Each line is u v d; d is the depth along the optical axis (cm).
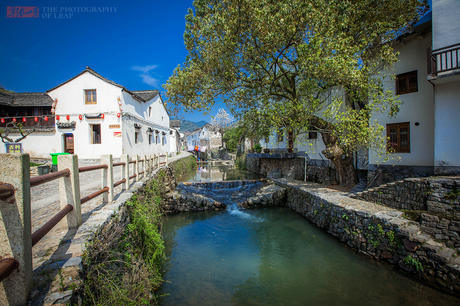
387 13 895
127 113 1598
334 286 535
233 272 600
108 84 1548
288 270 610
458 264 474
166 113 2681
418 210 678
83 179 859
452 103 756
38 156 1592
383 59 872
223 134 4800
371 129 778
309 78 834
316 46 725
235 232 884
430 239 551
